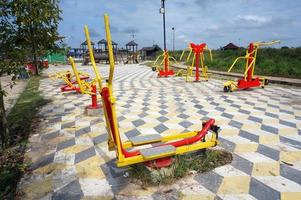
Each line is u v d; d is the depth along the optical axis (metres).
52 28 4.09
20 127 4.82
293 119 5.07
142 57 42.06
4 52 3.59
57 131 4.43
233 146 3.67
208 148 3.50
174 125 4.74
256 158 3.28
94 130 4.42
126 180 2.76
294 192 2.54
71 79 11.33
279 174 2.88
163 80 12.08
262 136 4.10
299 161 3.20
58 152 3.55
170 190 2.57
